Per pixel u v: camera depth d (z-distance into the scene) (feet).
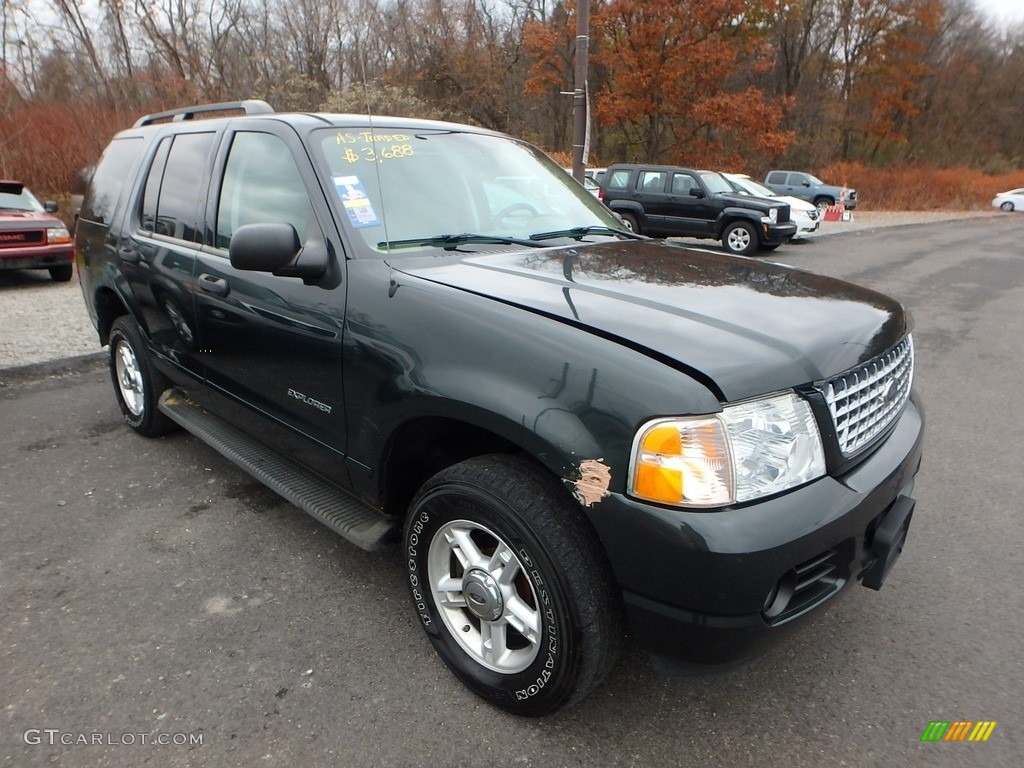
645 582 6.16
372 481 8.52
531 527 6.61
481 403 6.83
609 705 7.75
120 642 8.61
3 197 32.91
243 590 9.71
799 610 6.44
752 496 6.04
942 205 114.52
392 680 8.06
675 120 104.73
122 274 13.37
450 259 8.75
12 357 19.83
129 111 55.47
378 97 45.32
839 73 145.18
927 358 21.97
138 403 14.60
